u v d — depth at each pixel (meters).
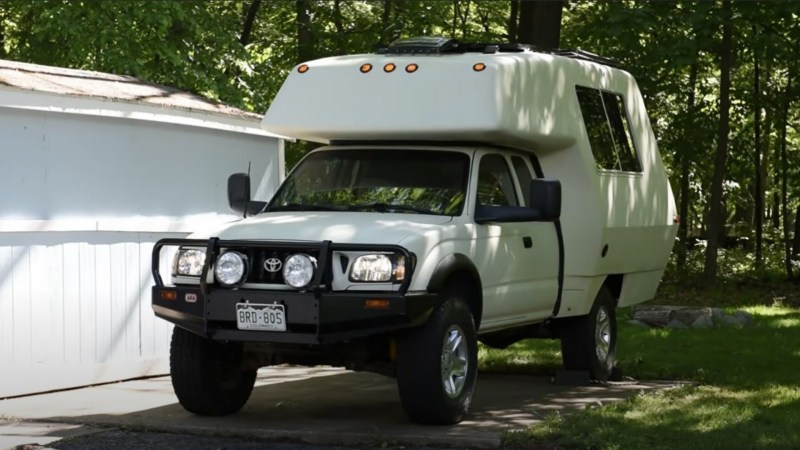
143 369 13.58
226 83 27.52
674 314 19.55
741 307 23.78
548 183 11.08
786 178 32.25
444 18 32.25
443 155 11.40
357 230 10.09
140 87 14.68
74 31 24.88
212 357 10.78
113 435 10.13
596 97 13.40
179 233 14.05
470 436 9.62
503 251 11.33
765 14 26.09
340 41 31.34
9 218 11.98
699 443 9.30
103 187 13.05
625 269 13.91
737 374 13.73
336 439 9.78
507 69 11.31
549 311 12.40
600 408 11.02
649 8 24.19
